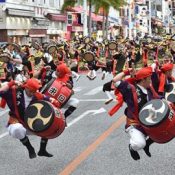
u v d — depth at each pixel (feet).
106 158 32.94
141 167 30.63
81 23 211.82
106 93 68.28
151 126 25.36
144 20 342.85
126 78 28.58
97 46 101.76
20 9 146.72
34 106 27.73
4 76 66.69
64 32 194.80
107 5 198.39
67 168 30.73
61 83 36.35
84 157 33.27
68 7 193.67
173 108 26.71
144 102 26.99
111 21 268.00
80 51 101.86
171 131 25.61
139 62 77.30
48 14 176.45
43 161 32.58
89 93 69.15
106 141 37.96
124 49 90.48
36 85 28.48
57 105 29.04
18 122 28.73
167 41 111.45
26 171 30.42
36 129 27.35
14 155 34.37
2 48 79.20
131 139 26.66
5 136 40.68
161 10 464.24
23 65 59.47
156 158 32.48
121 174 29.30
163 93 32.91
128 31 292.81
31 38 157.28
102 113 51.13
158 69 34.50
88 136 39.86
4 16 134.72
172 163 31.27
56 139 38.75
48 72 43.24
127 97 27.12
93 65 81.76
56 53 71.51
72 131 41.91
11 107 28.71
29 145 29.27
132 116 27.22
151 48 80.53
